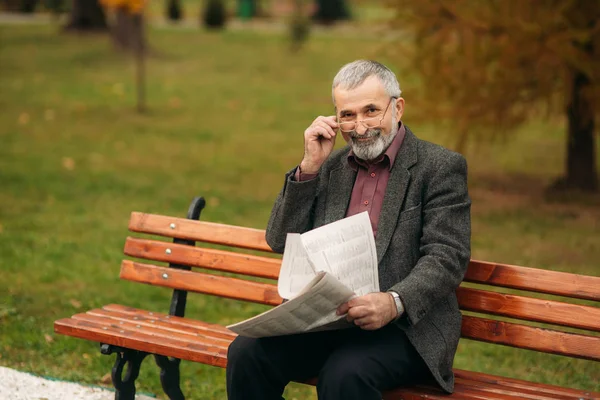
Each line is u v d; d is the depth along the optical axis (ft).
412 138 10.96
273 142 42.29
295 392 14.47
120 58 69.00
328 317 9.75
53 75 61.36
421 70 29.04
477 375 10.91
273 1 134.10
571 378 14.83
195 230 12.89
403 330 10.20
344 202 11.03
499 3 27.55
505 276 10.80
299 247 10.12
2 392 13.50
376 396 9.80
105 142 40.96
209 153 39.14
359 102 10.59
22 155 36.94
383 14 117.29
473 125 29.04
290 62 70.23
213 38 81.76
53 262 21.33
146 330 12.00
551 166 37.17
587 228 25.70
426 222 10.47
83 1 81.30
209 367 15.17
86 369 14.75
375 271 10.09
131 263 13.25
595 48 27.58
